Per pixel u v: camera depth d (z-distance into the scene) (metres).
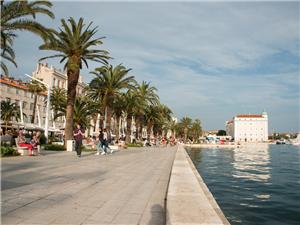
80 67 30.36
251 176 19.81
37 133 22.27
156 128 87.00
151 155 25.58
